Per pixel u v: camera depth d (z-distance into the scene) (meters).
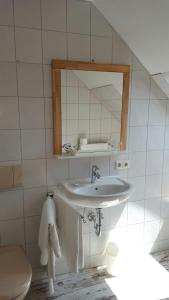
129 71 1.95
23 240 1.91
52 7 1.67
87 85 1.85
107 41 1.86
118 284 2.01
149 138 2.18
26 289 1.37
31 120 1.76
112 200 1.63
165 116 2.20
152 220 2.37
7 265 1.53
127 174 2.16
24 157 1.79
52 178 1.90
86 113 1.89
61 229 1.81
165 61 1.80
